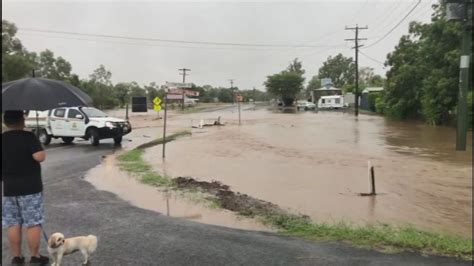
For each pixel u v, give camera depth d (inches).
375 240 264.1
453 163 631.2
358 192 432.5
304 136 1079.6
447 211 360.2
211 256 235.6
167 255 236.5
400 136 1077.1
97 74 4192.9
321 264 224.5
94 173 530.3
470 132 1201.4
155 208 353.4
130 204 365.7
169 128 1430.9
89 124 890.1
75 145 903.7
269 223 308.0
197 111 3043.8
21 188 207.6
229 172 553.0
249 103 5792.3
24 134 208.5
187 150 791.7
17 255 215.9
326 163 631.8
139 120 1943.9
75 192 415.2
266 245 255.4
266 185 467.8
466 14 844.6
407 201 394.6
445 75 1425.9
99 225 296.7
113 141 994.7
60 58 3518.7
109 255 235.5
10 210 212.1
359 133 1163.3
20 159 207.0
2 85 209.0
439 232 296.0
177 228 291.3
